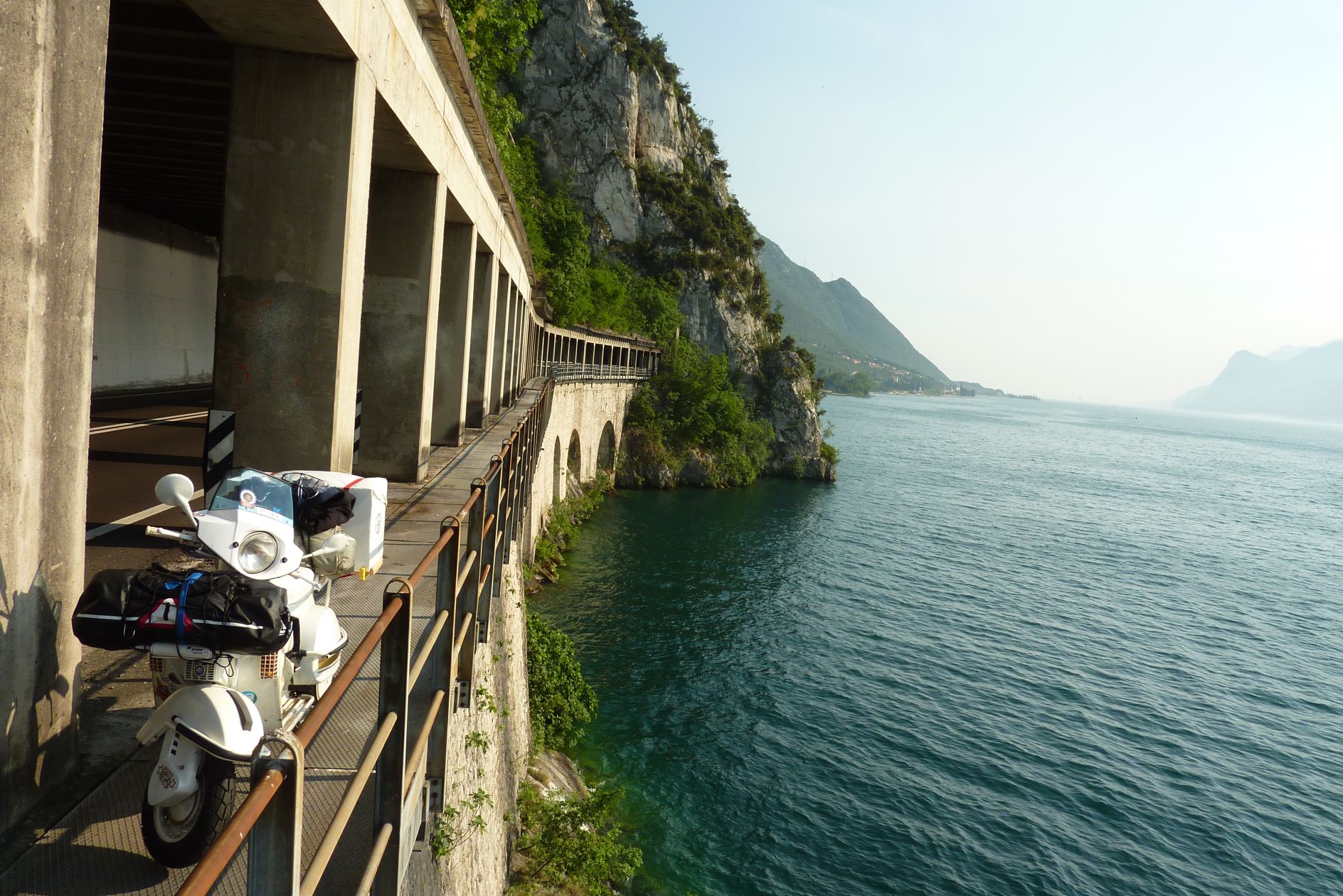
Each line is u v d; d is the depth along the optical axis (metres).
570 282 75.81
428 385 13.38
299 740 2.37
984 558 54.78
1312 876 21.94
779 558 48.94
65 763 4.13
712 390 77.19
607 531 50.25
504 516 10.09
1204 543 68.75
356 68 8.19
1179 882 21.23
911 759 25.98
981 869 20.94
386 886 3.88
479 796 8.67
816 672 32.19
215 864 1.78
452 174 13.80
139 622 3.69
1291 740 30.05
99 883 3.48
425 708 5.23
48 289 3.50
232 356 8.41
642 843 20.28
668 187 109.00
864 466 101.69
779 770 24.47
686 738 25.75
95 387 22.98
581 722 25.66
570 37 106.19
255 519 4.25
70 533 3.91
